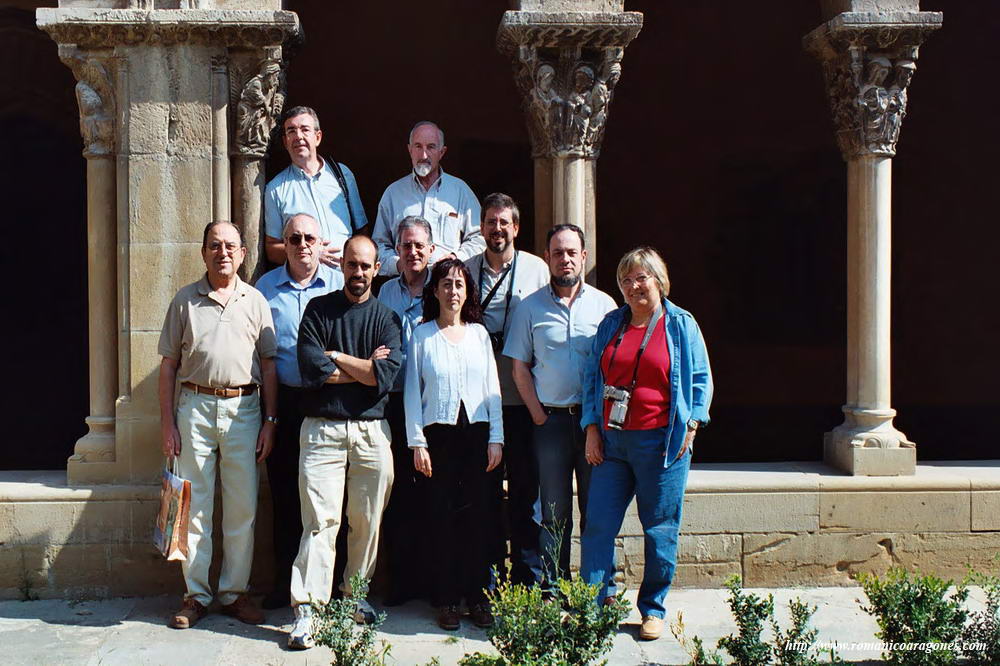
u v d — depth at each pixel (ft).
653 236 34.09
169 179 19.81
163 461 19.90
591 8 20.52
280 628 18.15
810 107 33.63
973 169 33.01
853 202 21.53
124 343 19.95
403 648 17.31
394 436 18.98
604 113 20.57
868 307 21.18
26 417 30.71
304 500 17.71
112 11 19.39
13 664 16.43
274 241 20.04
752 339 33.86
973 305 33.14
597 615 14.58
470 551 18.19
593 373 17.83
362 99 32.63
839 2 21.27
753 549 20.48
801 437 33.17
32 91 30.42
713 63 33.65
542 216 21.02
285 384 18.92
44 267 30.89
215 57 19.79
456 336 18.08
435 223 19.95
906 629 15.19
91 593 19.72
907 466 20.79
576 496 20.36
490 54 32.73
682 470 17.61
